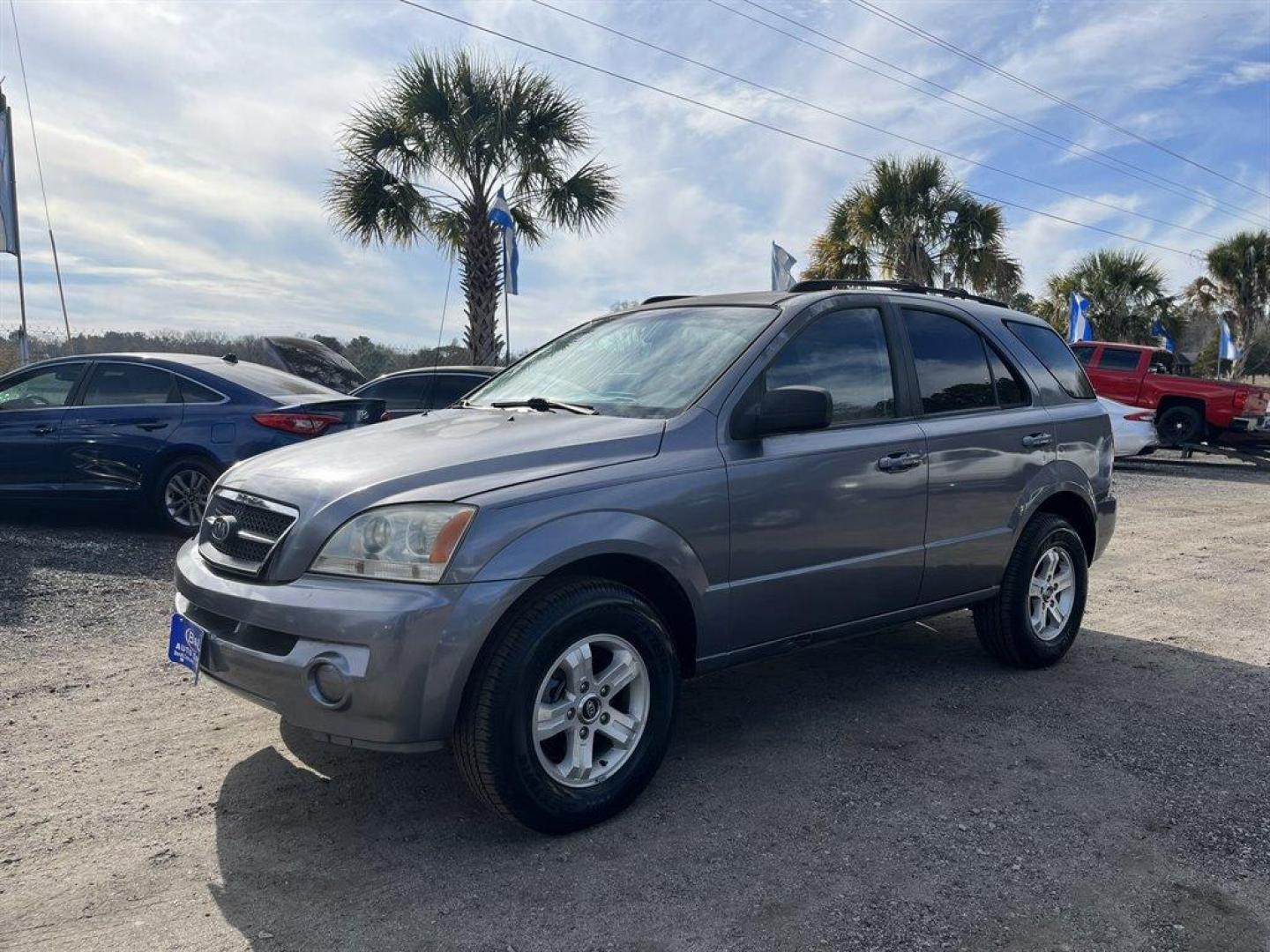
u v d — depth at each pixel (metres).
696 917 2.64
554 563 2.98
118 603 5.84
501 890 2.78
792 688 4.55
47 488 7.84
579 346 4.39
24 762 3.65
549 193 15.91
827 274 21.83
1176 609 6.31
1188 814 3.29
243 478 3.40
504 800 2.93
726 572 3.47
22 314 12.73
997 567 4.57
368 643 2.79
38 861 2.94
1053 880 2.86
